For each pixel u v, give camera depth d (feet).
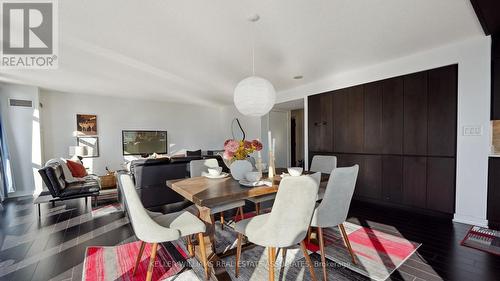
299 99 16.72
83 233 8.79
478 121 8.86
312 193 4.81
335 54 10.41
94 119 19.53
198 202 5.22
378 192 12.10
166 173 11.98
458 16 7.22
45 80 14.51
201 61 11.18
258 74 13.44
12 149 15.24
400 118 11.15
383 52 10.23
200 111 25.38
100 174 19.72
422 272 5.97
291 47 9.55
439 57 9.79
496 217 8.54
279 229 4.82
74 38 8.63
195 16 7.06
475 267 6.16
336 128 14.05
